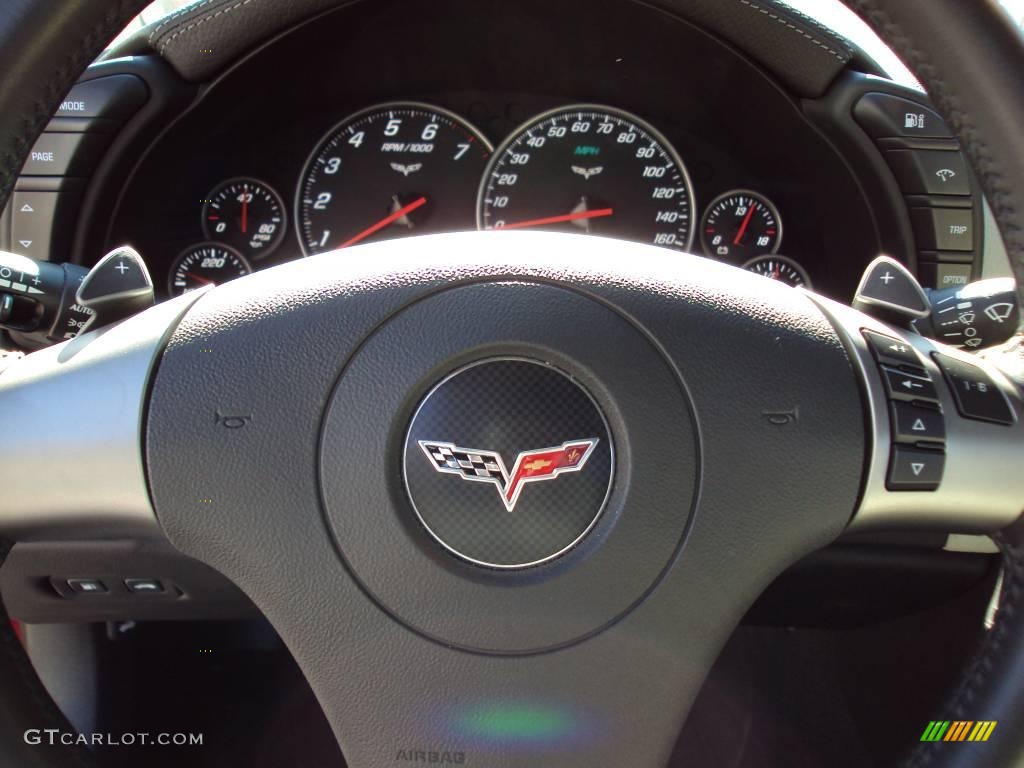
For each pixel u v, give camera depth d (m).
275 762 1.52
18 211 2.43
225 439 0.91
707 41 2.49
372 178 2.84
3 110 0.92
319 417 0.91
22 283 1.72
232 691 1.63
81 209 2.48
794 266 2.83
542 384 0.91
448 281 0.94
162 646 1.66
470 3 2.51
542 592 0.89
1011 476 0.97
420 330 0.92
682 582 0.91
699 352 0.93
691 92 2.67
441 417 0.90
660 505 0.90
